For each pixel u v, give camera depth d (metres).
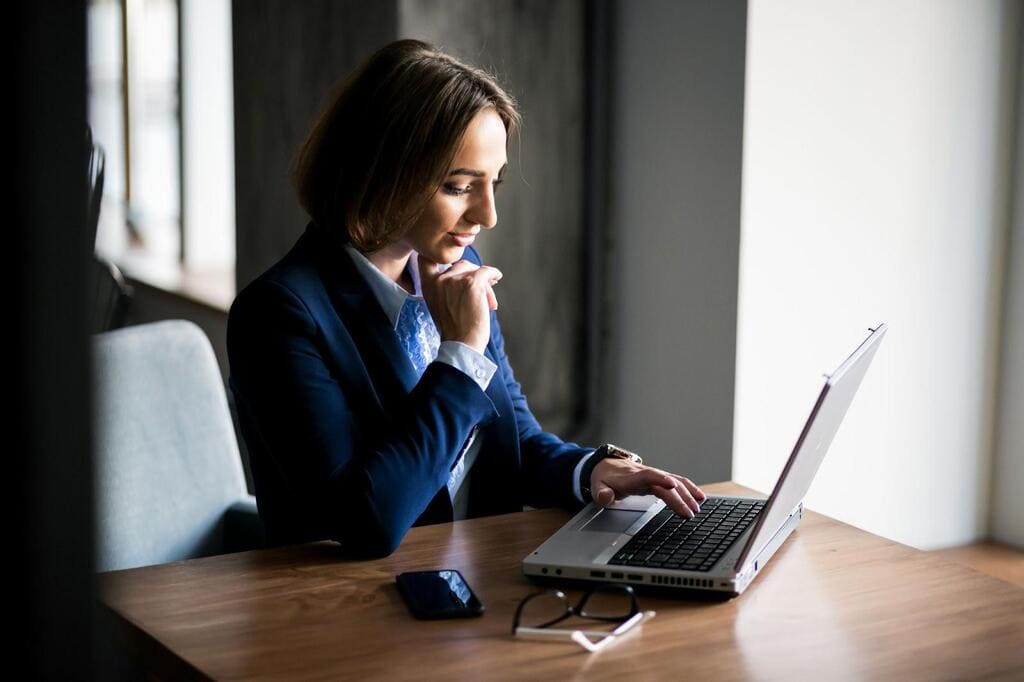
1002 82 3.29
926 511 3.41
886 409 3.30
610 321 3.46
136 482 1.93
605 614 1.28
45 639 0.55
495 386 1.82
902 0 3.12
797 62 3.01
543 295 3.39
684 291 3.20
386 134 1.60
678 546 1.43
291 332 1.59
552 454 1.81
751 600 1.33
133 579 1.38
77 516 0.55
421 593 1.31
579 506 1.73
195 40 5.01
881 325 1.60
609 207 3.43
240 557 1.47
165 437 1.98
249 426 1.66
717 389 3.13
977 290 3.37
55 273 0.52
